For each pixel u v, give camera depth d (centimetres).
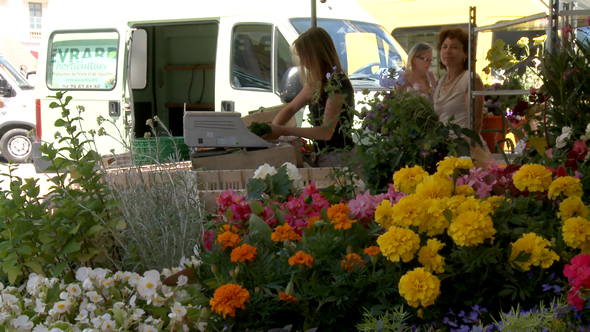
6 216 244
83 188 266
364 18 722
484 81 509
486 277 179
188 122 374
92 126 765
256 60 703
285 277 187
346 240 196
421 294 166
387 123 298
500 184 243
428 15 846
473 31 433
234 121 374
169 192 273
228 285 171
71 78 774
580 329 161
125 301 208
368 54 689
